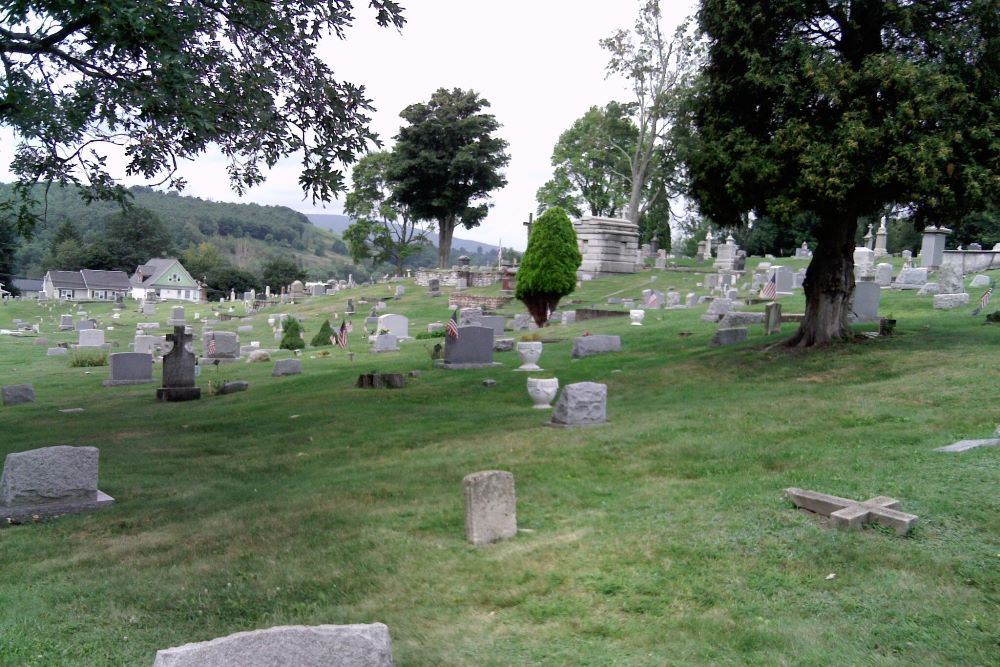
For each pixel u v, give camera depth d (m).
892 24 16.41
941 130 15.41
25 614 6.18
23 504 9.30
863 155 15.48
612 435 11.93
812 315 18.88
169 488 10.81
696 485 9.13
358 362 27.97
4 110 12.35
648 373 18.56
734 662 5.12
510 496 7.88
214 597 6.51
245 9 13.88
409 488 9.91
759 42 17.12
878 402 12.84
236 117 14.66
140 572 7.23
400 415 15.98
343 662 3.69
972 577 6.11
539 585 6.52
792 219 16.78
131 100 12.98
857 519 7.21
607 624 5.77
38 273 128.62
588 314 36.78
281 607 6.27
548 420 14.03
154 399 21.45
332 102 15.27
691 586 6.32
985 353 15.65
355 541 7.84
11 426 16.55
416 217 74.19
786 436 11.21
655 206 74.25
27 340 47.75
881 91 15.71
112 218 126.62
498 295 53.41
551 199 73.06
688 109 19.73
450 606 6.23
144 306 71.50
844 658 5.09
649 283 50.31
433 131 69.56
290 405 18.23
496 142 70.81
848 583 6.20
